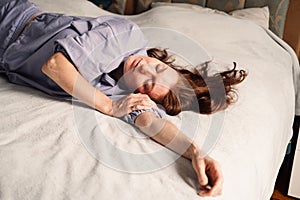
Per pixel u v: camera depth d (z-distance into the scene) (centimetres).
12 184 77
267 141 111
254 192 94
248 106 122
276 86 147
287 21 203
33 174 79
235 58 160
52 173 80
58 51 112
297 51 204
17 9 137
